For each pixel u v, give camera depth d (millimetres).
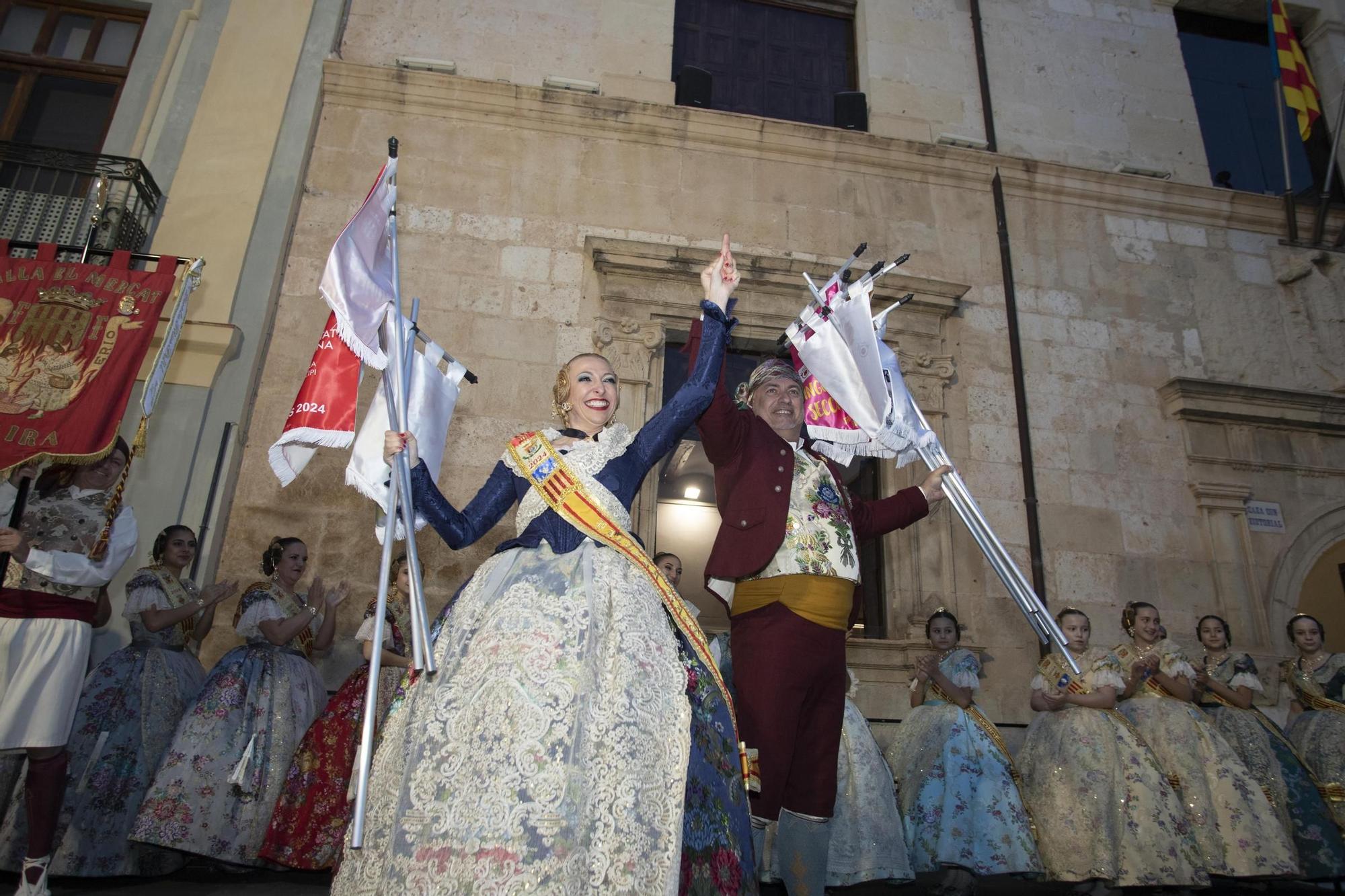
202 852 3572
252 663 4070
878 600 6473
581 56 7445
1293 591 6750
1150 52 8594
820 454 2982
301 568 4520
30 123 6746
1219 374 7422
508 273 6574
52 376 4766
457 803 1706
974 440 6789
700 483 7945
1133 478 6934
